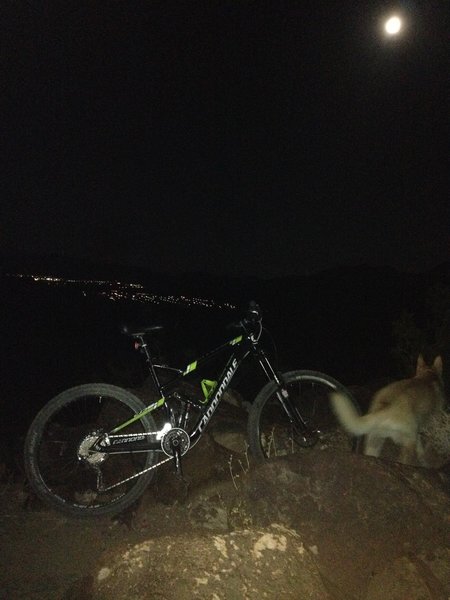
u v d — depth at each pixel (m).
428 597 1.58
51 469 2.70
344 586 1.74
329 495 1.99
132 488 2.49
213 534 1.61
